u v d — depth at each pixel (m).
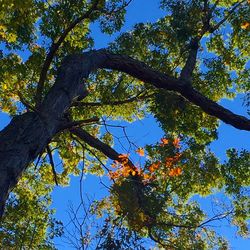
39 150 6.24
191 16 12.86
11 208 13.17
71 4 11.91
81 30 12.55
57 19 11.94
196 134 13.99
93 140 11.44
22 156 5.82
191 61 11.34
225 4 14.54
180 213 13.12
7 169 5.51
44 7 11.49
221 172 13.46
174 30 13.16
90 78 14.23
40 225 12.64
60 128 7.04
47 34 12.00
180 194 13.23
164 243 11.08
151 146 11.17
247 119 9.59
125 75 14.52
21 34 11.40
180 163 12.68
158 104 13.20
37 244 12.42
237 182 13.40
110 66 9.19
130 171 10.08
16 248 11.77
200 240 11.12
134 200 9.30
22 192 14.45
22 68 10.05
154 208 9.55
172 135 13.71
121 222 7.95
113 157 11.27
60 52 12.35
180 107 13.08
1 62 10.10
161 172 10.57
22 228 12.28
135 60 9.39
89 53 8.61
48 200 14.28
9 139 6.04
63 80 7.61
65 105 7.25
